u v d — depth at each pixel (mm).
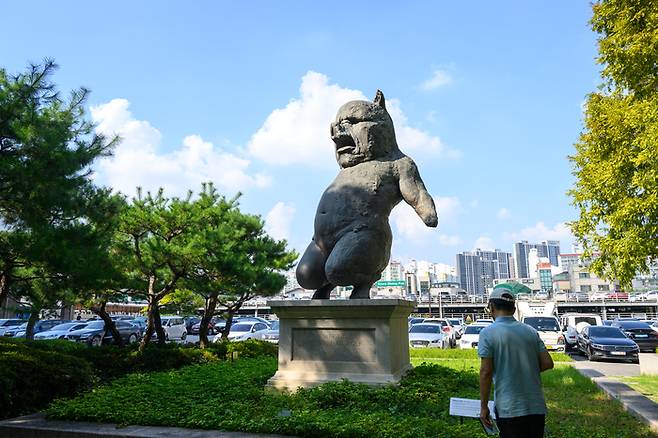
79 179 8898
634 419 6633
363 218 7164
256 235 17906
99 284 9344
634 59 12812
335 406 6004
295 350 7172
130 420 5750
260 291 16766
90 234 9047
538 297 76250
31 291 9703
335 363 6926
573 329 25234
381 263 7305
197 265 14055
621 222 13211
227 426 5352
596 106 14406
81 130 9633
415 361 15312
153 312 15383
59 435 5523
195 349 14562
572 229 15359
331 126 7934
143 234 14305
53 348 11391
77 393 8203
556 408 7293
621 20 13070
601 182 13773
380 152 7602
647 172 12070
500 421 3758
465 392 6730
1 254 8359
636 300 75438
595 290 93000
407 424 5031
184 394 6801
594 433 5582
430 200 7184
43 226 8211
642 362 14047
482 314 85188
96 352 13516
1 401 6922
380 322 6816
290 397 6340
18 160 8102
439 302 78500
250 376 7617
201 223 14531
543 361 3887
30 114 8492
